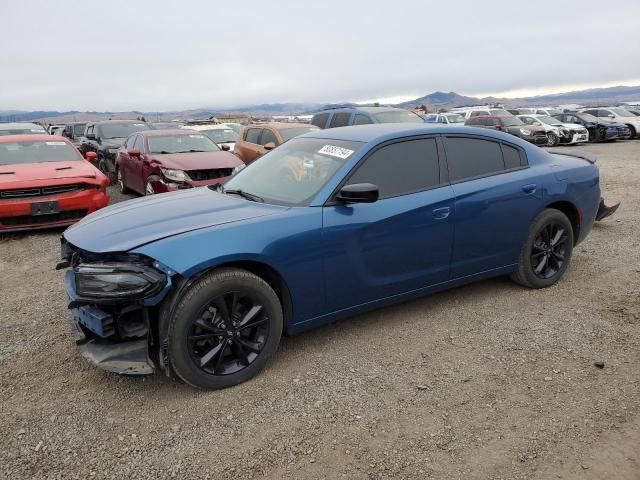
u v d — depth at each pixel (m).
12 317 4.41
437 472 2.46
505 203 4.27
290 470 2.50
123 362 3.03
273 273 3.34
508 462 2.51
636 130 25.81
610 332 3.83
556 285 4.83
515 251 4.48
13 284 5.35
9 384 3.29
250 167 4.53
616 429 2.73
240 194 3.95
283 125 11.54
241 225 3.22
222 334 3.15
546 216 4.58
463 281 4.26
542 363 3.42
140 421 2.90
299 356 3.60
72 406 3.04
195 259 2.99
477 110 28.03
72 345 3.83
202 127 17.52
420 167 3.96
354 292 3.65
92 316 3.04
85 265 3.00
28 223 7.34
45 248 6.81
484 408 2.95
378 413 2.93
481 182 4.18
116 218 3.54
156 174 9.12
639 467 2.46
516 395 3.07
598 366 3.35
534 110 29.44
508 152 4.50
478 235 4.18
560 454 2.56
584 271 5.20
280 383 3.26
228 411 2.98
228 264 3.19
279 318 3.35
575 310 4.25
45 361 3.59
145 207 3.74
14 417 2.94
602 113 27.00
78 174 7.77
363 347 3.71
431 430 2.76
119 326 3.09
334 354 3.62
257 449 2.65
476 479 2.41
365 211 3.60
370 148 3.77
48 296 4.93
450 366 3.42
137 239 3.08
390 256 3.73
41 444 2.70
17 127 14.77
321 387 3.20
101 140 14.45
